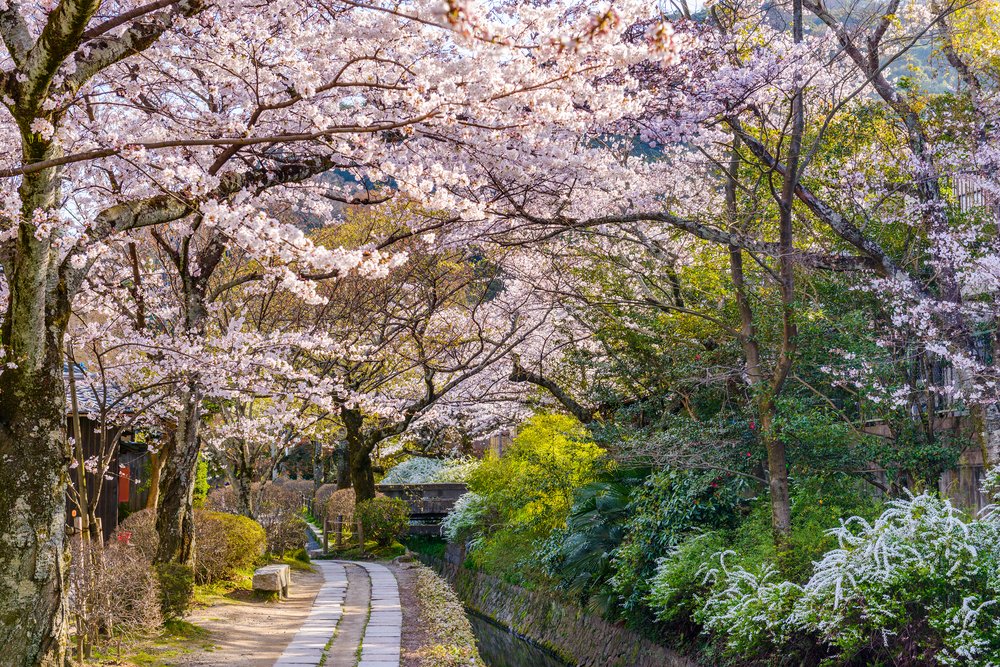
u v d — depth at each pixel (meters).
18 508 6.34
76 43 5.20
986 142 10.20
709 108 9.57
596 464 13.27
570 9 6.40
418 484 25.52
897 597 7.13
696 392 12.41
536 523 15.80
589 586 12.94
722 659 9.15
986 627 6.56
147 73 8.28
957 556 6.86
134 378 11.40
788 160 9.51
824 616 7.38
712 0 9.93
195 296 10.74
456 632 10.41
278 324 15.64
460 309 18.38
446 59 7.77
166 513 11.26
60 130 6.12
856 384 10.00
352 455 23.42
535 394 18.88
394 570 17.98
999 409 9.74
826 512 9.53
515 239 12.36
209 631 10.02
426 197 6.15
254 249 5.34
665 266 13.29
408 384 19.22
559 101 6.12
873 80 11.59
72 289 6.73
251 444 20.50
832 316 10.70
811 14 12.11
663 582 9.97
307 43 7.14
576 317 13.72
